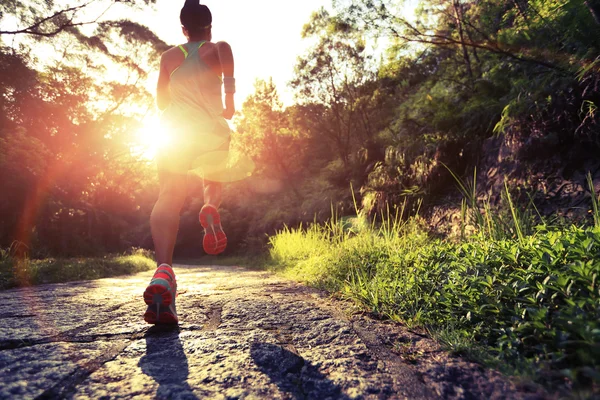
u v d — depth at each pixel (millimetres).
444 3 7133
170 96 2324
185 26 2361
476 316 1677
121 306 2557
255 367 1337
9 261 5855
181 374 1266
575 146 4590
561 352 1191
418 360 1395
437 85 9602
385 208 7754
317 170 23266
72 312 2320
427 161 7242
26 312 2322
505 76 6473
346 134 20734
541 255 1856
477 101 6918
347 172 15797
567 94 4590
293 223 16312
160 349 1535
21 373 1240
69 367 1304
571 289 1462
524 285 1627
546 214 4375
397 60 8734
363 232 5102
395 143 8773
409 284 2330
